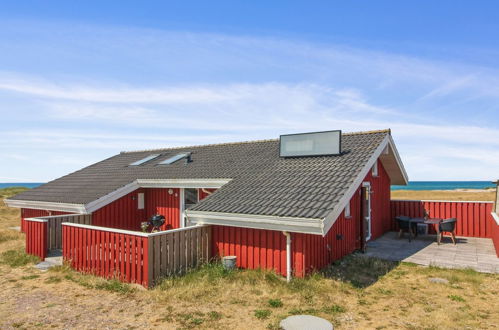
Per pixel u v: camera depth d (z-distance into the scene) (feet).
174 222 46.34
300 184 31.27
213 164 46.09
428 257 33.65
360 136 41.29
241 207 29.17
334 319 19.40
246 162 43.32
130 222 46.96
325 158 36.78
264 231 29.07
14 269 31.22
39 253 34.47
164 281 25.91
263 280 25.89
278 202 28.43
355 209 37.06
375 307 21.22
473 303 21.83
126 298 23.36
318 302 21.99
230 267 28.53
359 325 18.62
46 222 34.55
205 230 31.35
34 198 49.44
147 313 20.58
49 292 24.86
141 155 63.72
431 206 48.65
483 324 18.67
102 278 28.14
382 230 47.14
